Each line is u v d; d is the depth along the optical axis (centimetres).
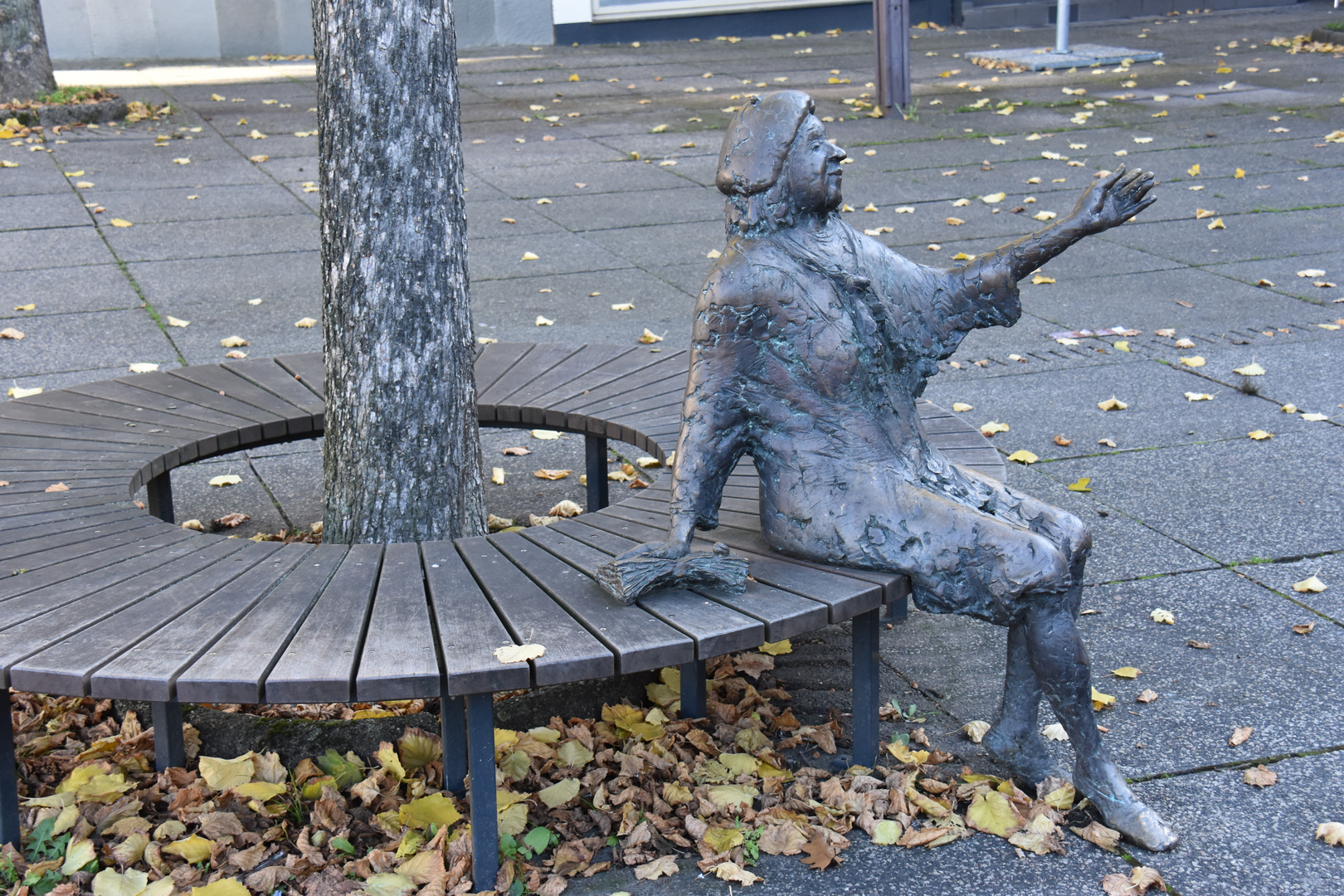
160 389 442
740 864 279
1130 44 1722
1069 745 330
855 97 1362
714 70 1605
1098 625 396
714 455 291
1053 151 1105
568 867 282
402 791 316
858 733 315
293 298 748
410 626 265
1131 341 679
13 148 1125
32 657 248
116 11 1719
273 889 278
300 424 411
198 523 476
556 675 247
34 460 370
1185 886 271
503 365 468
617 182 1041
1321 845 284
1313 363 633
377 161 348
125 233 882
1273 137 1129
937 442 368
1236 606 404
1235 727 335
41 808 304
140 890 274
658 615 268
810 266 288
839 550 291
